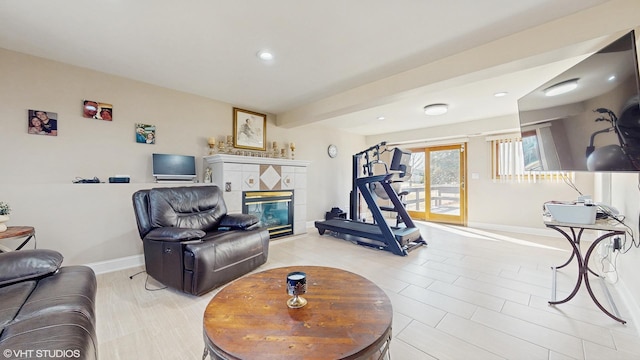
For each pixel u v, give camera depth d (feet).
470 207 17.48
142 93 10.37
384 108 13.65
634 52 4.57
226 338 3.22
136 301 6.86
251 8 5.94
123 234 9.31
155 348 4.98
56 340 2.67
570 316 6.01
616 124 5.06
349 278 5.12
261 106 13.82
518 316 6.05
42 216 7.88
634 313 5.79
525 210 15.29
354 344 3.11
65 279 4.05
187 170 11.21
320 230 14.66
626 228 5.54
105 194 8.95
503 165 16.05
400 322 5.83
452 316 6.07
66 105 8.77
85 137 9.12
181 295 7.21
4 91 7.80
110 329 5.58
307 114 13.46
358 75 9.66
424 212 20.13
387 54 8.08
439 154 19.35
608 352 4.77
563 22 6.20
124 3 5.74
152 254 7.75
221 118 12.91
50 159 8.50
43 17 6.23
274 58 8.38
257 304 4.07
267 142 15.11
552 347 4.94
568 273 8.66
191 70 9.30
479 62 7.55
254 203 12.85
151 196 8.27
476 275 8.57
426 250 11.59
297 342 3.14
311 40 7.31
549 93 7.12
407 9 5.97
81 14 6.12
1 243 7.34
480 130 15.93
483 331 5.48
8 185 7.41
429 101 12.42
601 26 5.74
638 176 5.88
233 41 7.37
